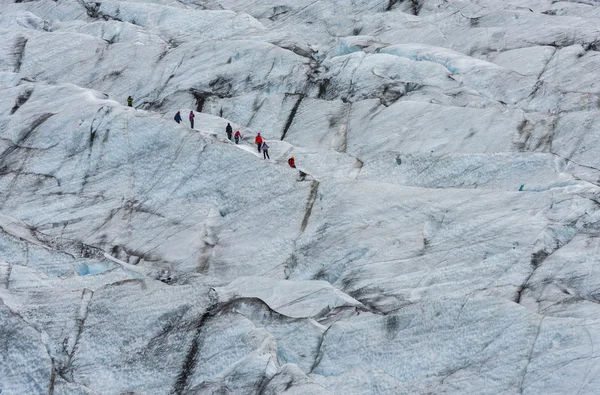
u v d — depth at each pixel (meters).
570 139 60.69
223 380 38.47
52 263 49.38
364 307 44.94
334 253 52.59
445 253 50.28
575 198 51.41
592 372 35.72
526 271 47.06
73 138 64.69
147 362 40.59
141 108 75.50
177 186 60.72
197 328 41.84
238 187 59.28
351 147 65.44
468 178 57.75
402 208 54.31
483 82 70.00
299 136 68.12
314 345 41.62
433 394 36.91
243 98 72.88
